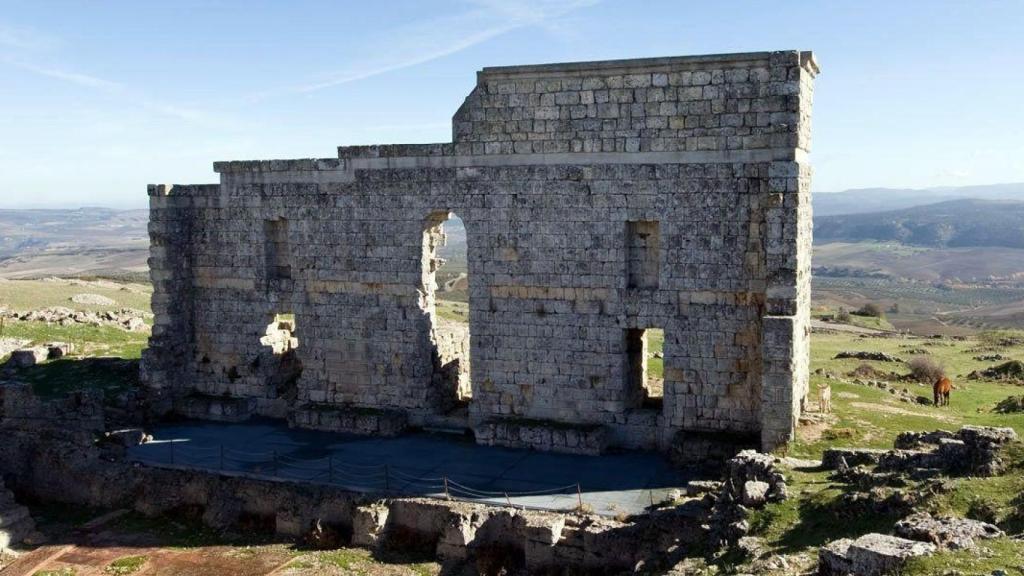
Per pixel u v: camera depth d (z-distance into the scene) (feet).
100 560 91.20
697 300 104.17
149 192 131.13
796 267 96.68
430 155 115.55
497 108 111.04
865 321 360.48
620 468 101.96
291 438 119.34
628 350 112.68
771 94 97.91
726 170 100.99
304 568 86.89
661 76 102.63
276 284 129.18
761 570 56.34
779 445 96.32
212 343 134.51
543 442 109.81
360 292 122.52
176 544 95.14
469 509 89.61
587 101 106.32
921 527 52.65
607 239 107.34
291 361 138.51
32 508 106.83
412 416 121.60
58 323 186.80
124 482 106.01
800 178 97.19
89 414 121.70
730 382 103.86
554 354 111.55
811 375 139.64
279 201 126.41
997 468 63.82
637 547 80.23
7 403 116.26
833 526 62.64
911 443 77.46
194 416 131.95
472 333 115.24
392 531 92.38
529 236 111.04
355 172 120.67
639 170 104.83
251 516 99.66
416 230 118.11
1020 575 44.04
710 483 88.02
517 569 85.30
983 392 144.66
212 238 132.57
